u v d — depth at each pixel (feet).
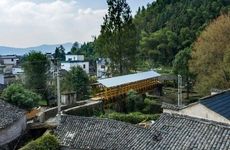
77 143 81.66
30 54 203.62
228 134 65.98
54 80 201.67
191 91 231.09
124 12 237.86
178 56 225.35
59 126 88.17
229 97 97.50
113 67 239.09
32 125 127.65
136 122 133.80
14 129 113.70
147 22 438.81
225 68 168.55
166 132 73.26
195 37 320.29
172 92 237.04
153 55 347.56
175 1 446.60
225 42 179.22
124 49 236.43
